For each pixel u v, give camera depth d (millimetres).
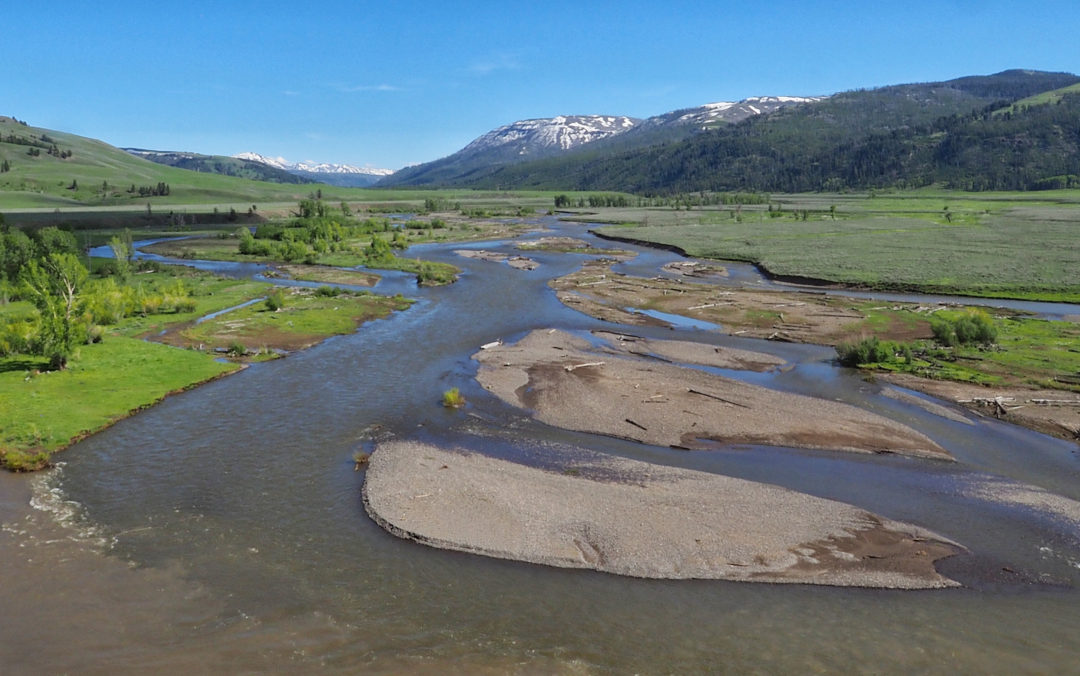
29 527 29641
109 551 27828
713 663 21641
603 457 37562
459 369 55250
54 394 45406
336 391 49406
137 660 21562
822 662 21688
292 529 29734
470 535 28938
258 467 36156
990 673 21188
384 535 29250
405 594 25156
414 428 42156
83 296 66688
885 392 48531
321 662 21562
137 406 44938
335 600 24750
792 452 38500
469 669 21344
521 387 49844
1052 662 21609
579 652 22141
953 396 46969
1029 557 27531
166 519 30531
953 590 25391
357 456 37594
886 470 36062
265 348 60062
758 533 29031
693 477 34688
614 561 27094
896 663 21656
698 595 25094
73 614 23797
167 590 25250
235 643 22406
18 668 21109
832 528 29500
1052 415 42562
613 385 49719
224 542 28641
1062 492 33250
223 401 46875
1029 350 57469
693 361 57812
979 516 30875
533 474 34969
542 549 27906
